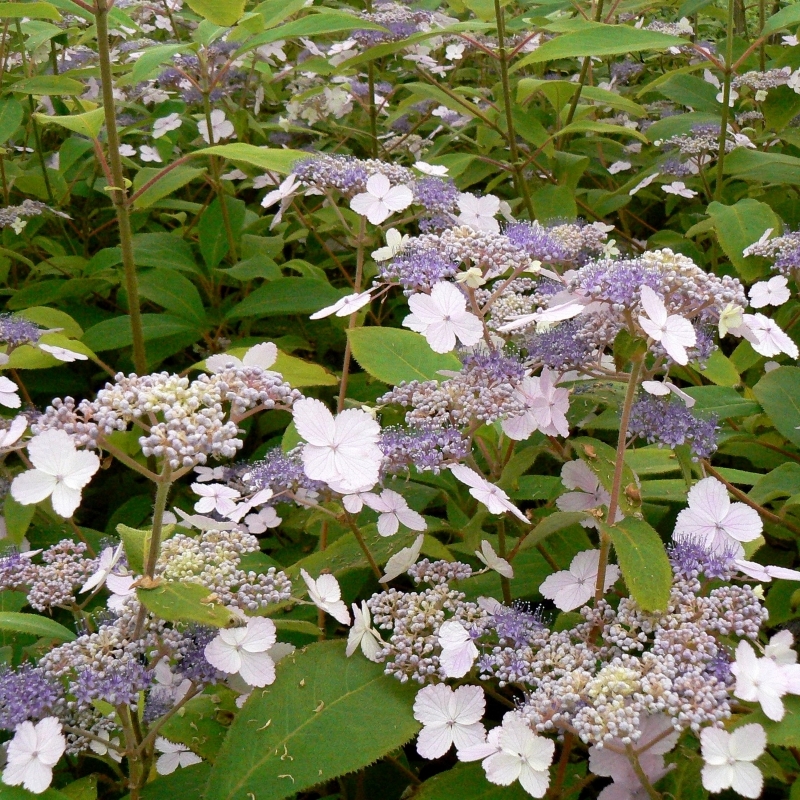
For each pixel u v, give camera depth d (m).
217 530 0.54
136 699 0.48
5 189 0.95
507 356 0.58
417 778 0.54
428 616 0.50
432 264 0.55
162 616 0.44
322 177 0.61
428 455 0.52
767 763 0.47
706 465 0.60
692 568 0.49
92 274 0.85
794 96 0.94
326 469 0.47
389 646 0.50
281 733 0.48
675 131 0.90
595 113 1.14
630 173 1.07
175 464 0.44
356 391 0.74
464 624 0.50
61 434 0.44
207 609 0.45
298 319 0.86
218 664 0.48
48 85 0.85
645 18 1.37
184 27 1.21
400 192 0.60
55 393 0.83
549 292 0.60
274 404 0.48
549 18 0.99
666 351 0.47
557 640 0.49
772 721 0.45
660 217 1.07
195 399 0.45
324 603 0.51
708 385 0.68
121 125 1.07
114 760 0.53
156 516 0.45
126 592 0.50
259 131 0.99
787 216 0.91
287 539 0.70
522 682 0.49
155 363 0.78
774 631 0.58
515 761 0.45
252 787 0.46
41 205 0.89
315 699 0.49
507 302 0.60
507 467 0.56
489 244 0.55
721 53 1.07
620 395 0.57
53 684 0.48
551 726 0.46
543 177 0.97
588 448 0.53
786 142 0.97
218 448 0.44
